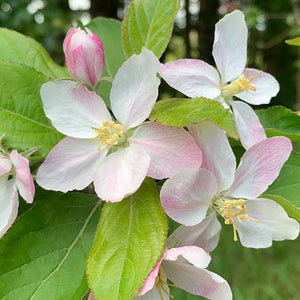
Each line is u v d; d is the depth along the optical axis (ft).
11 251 0.31
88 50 0.32
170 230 0.35
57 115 0.32
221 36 0.36
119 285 0.26
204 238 0.32
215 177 0.31
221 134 0.30
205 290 0.31
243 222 0.33
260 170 0.32
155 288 0.31
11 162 0.32
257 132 0.36
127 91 0.32
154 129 0.30
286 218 0.31
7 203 0.32
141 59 0.30
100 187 0.30
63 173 0.31
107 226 0.29
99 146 0.31
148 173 0.29
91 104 0.32
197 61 0.35
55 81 0.32
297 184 0.36
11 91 0.34
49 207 0.34
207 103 0.28
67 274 0.31
